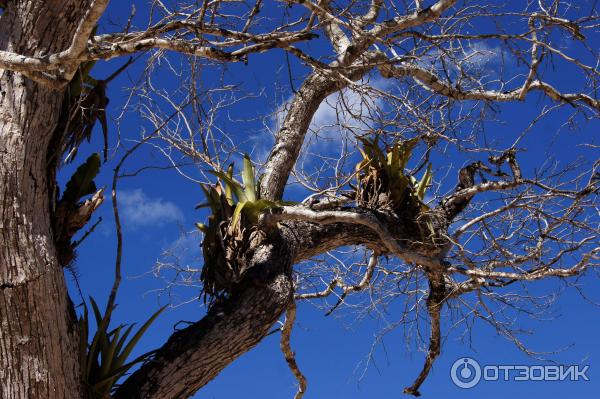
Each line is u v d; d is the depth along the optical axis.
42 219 4.75
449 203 7.36
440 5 5.10
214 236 6.15
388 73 7.17
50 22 4.74
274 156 7.37
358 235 6.88
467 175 7.40
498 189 7.08
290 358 7.28
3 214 4.54
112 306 5.21
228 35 4.31
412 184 7.15
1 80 4.72
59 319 4.69
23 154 4.66
